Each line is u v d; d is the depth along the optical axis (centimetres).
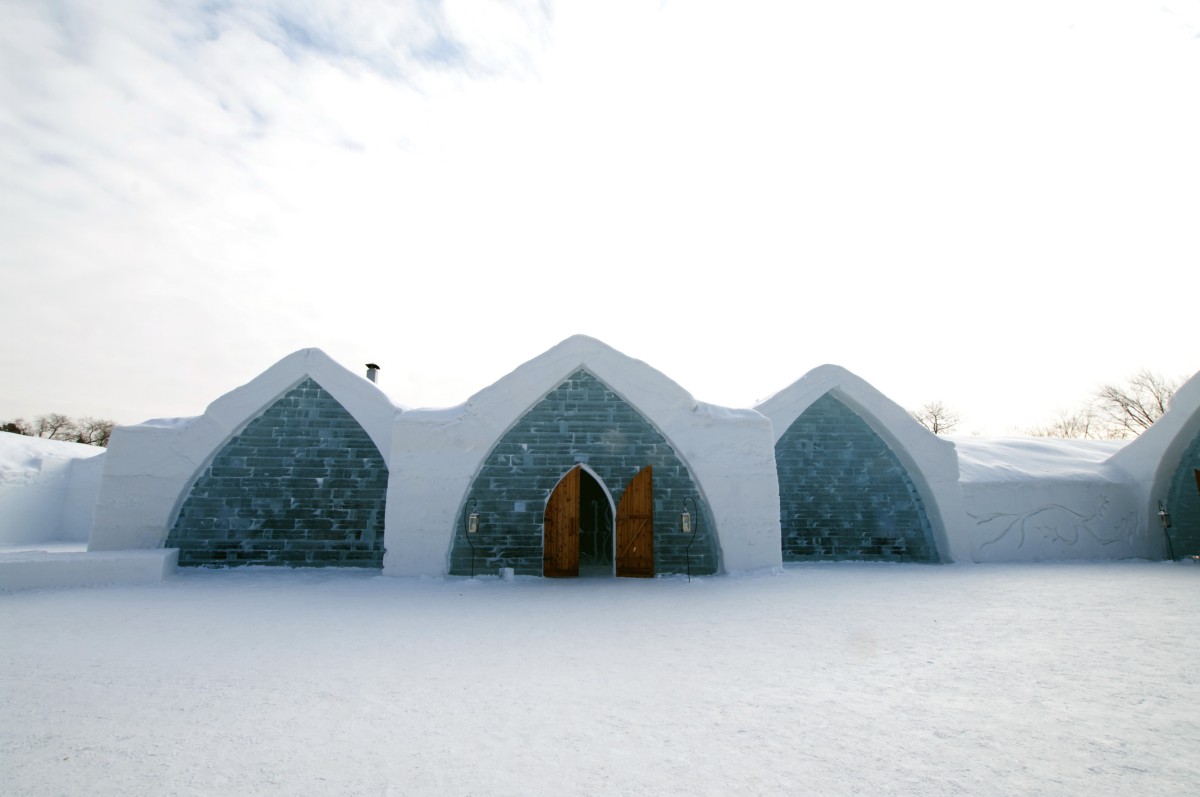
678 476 1320
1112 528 1602
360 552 1334
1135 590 1044
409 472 1279
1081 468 1722
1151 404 4062
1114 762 366
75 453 2289
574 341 1357
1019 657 611
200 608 887
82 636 710
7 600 950
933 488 1528
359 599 976
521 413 1322
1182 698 484
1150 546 1597
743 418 1358
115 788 334
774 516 1323
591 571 1421
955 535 1511
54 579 1074
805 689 509
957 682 528
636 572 1262
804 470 1546
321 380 1392
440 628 760
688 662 596
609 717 441
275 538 1326
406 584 1148
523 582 1195
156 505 1302
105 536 1276
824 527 1524
